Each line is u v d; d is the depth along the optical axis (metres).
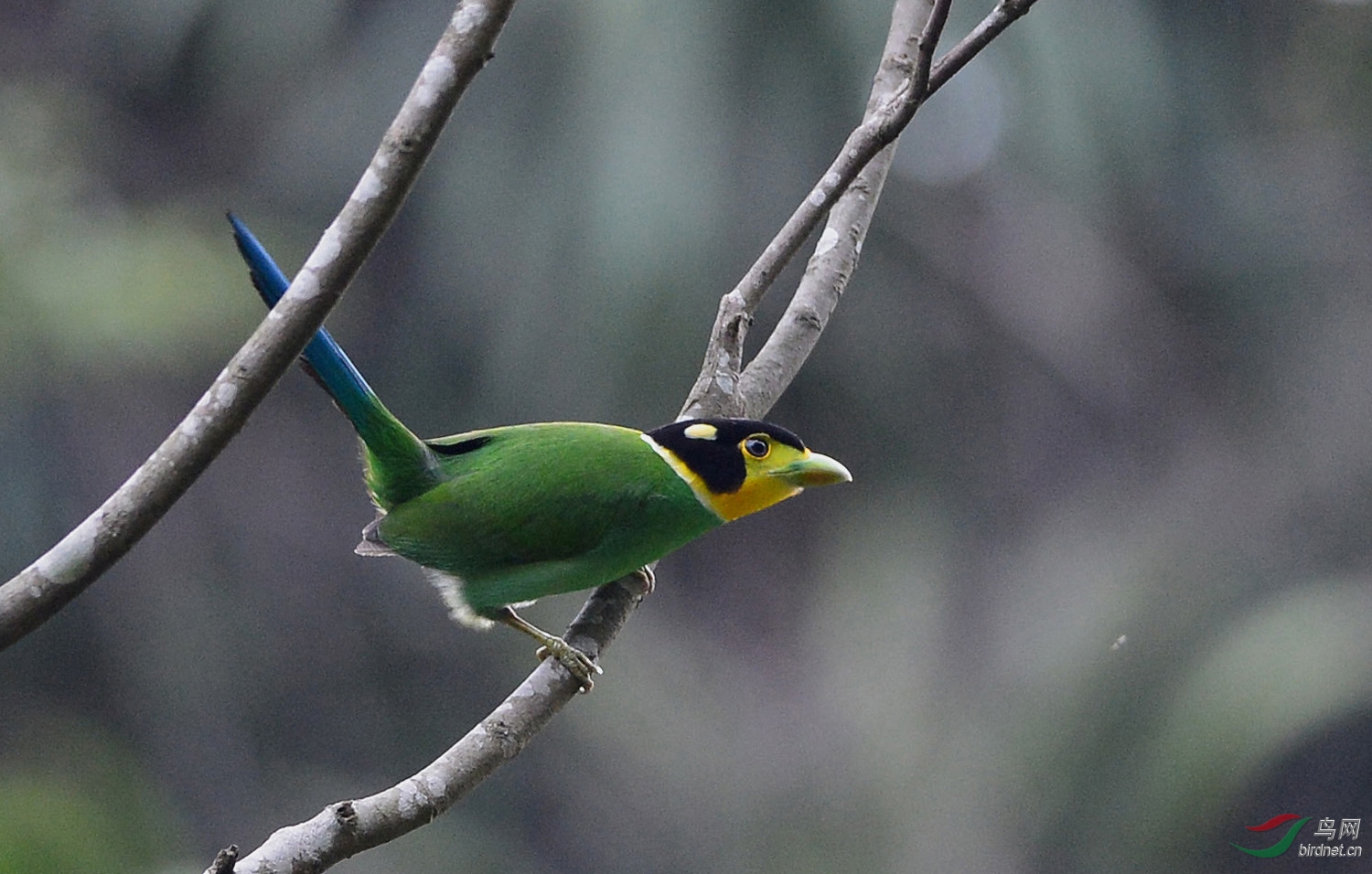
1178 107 16.11
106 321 12.62
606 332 13.52
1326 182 17.00
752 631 20.28
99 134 15.21
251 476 16.56
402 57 15.38
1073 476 17.73
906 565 17.72
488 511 5.75
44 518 14.34
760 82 13.59
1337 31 16.81
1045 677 16.06
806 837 16.36
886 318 16.73
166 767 14.90
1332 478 16.11
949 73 5.35
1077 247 17.09
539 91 13.80
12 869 10.37
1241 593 15.80
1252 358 17.27
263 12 15.62
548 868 16.30
